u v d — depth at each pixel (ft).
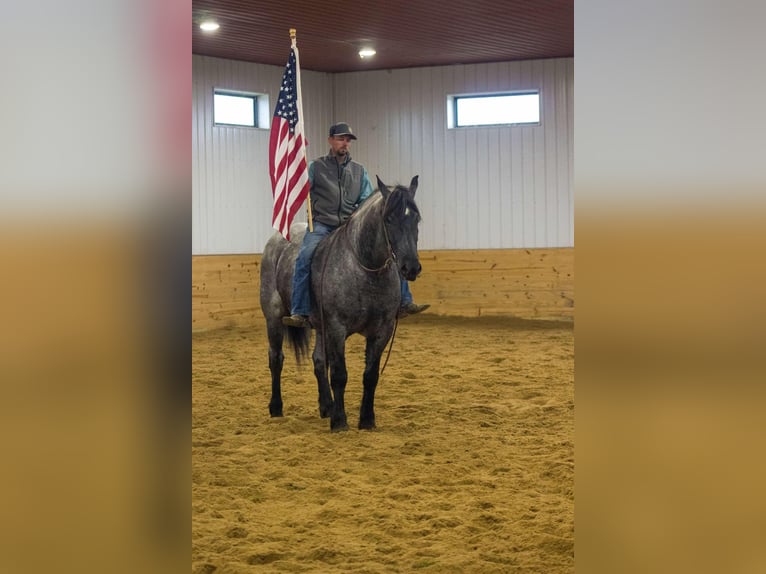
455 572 10.78
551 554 11.41
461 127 47.80
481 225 47.73
